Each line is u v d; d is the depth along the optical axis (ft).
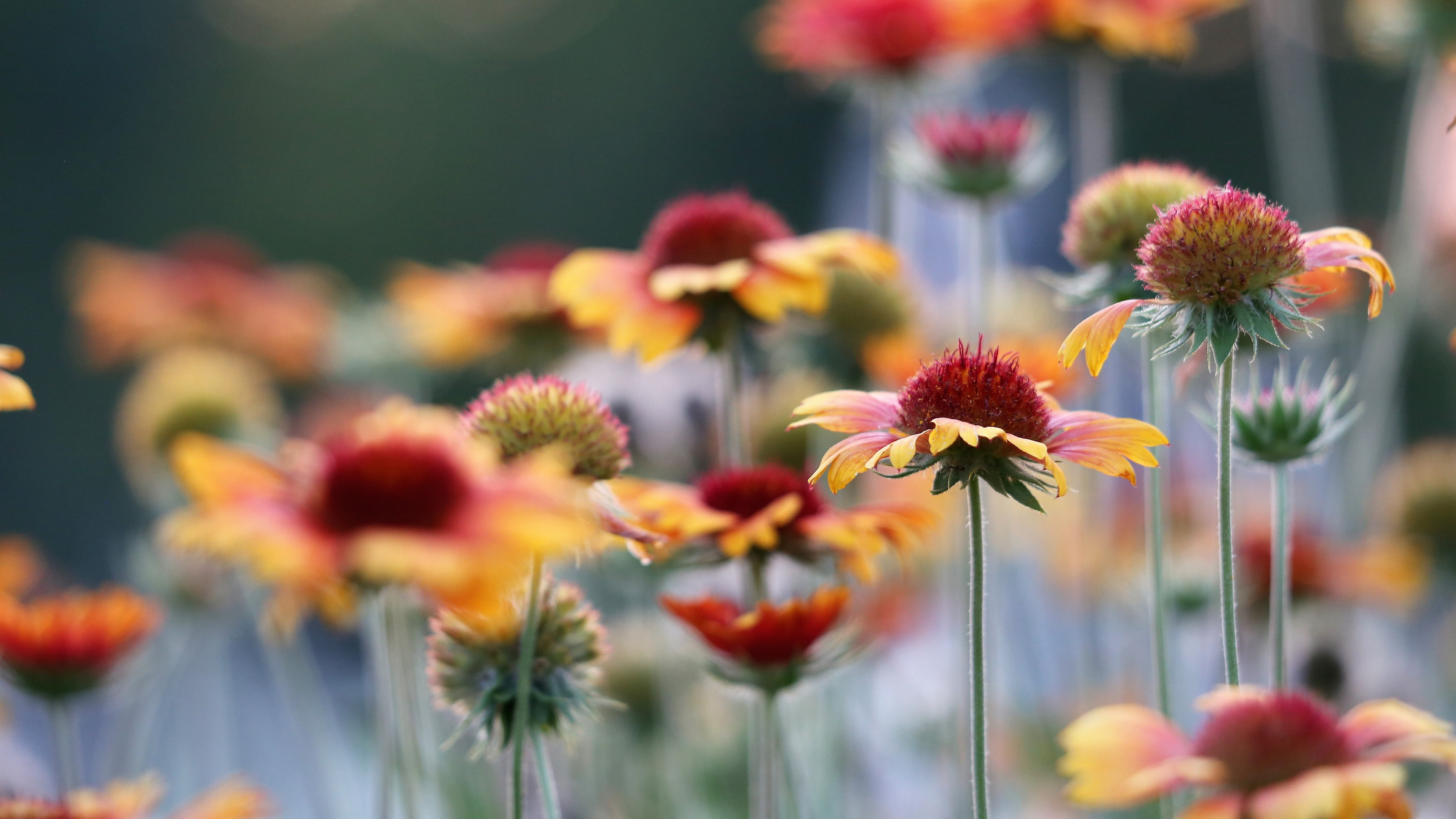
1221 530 2.85
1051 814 3.49
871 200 4.00
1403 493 3.63
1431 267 4.08
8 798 3.13
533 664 2.92
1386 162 9.99
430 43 16.05
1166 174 3.12
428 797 3.23
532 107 15.90
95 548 9.78
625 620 3.62
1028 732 3.53
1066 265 5.95
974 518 2.82
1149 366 3.07
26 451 10.52
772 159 15.31
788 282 3.26
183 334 5.72
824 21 3.74
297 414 6.07
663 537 2.95
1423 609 3.73
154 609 3.31
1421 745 2.70
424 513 2.72
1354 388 3.60
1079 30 3.50
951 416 2.84
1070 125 6.20
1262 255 2.85
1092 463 2.83
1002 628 3.63
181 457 2.74
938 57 3.66
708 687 3.59
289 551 2.69
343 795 3.56
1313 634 3.38
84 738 3.95
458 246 15.56
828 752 3.35
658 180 15.64
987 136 3.42
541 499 2.74
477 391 5.13
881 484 3.54
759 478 3.09
